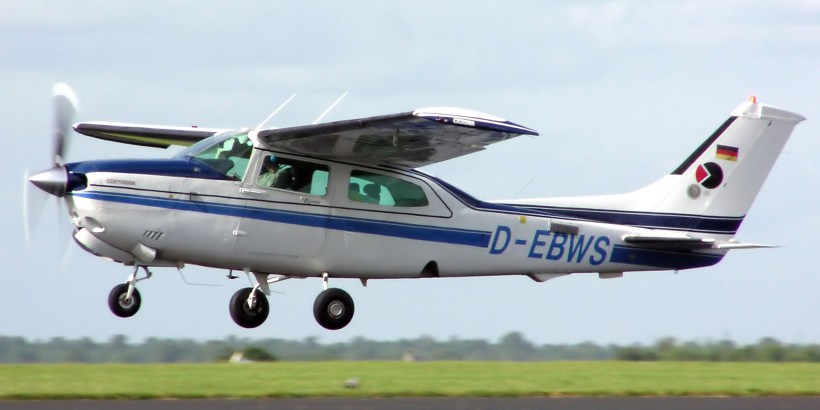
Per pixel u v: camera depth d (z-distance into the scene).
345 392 43.06
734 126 62.62
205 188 51.25
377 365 53.66
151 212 50.41
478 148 51.72
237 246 51.88
